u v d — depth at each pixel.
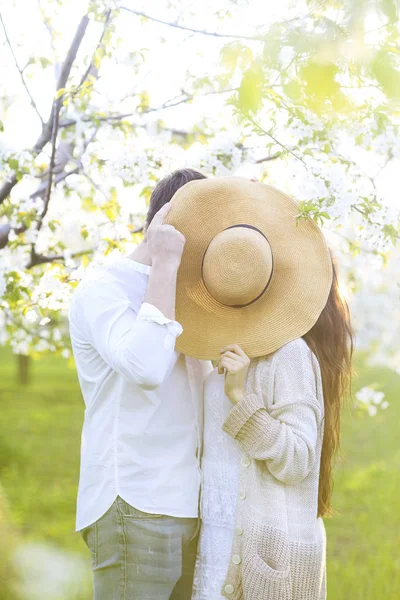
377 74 1.87
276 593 2.27
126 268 2.43
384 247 2.92
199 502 2.43
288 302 2.48
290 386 2.35
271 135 2.85
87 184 3.74
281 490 2.34
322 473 2.57
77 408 16.45
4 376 22.17
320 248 2.54
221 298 2.45
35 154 3.54
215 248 2.44
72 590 5.21
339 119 2.67
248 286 2.41
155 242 2.30
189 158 3.34
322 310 2.52
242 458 2.38
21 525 7.23
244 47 2.18
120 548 2.30
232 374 2.35
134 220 3.84
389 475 9.86
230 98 2.60
